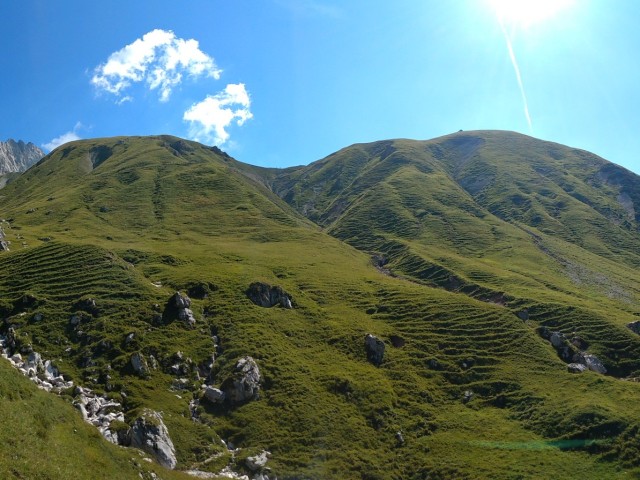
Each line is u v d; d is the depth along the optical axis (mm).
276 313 107375
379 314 116562
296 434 73062
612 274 177250
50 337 87062
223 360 88125
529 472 66312
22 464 31875
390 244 199000
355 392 84562
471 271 159250
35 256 117250
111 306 97500
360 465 68625
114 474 40219
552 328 114625
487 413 83062
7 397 38938
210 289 113750
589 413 76375
